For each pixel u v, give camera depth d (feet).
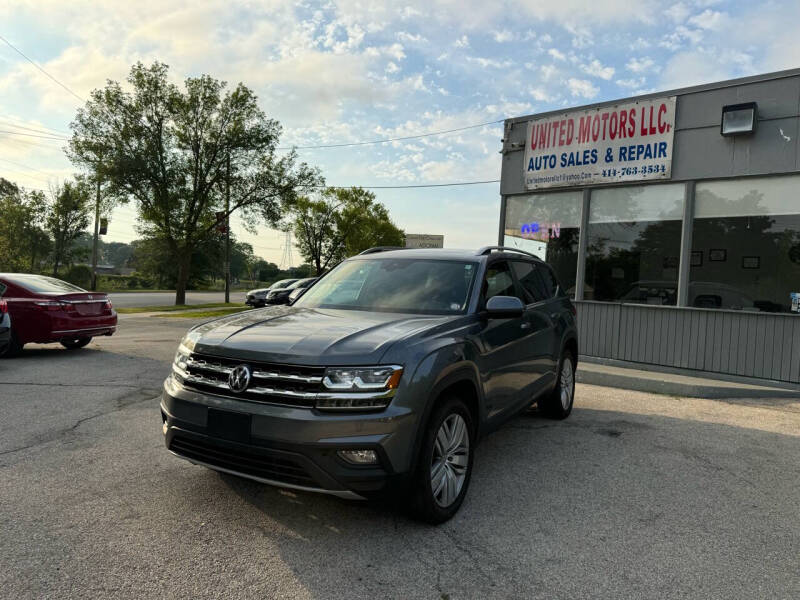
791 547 10.16
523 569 9.09
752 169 26.50
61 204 161.48
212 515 10.71
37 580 8.25
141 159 94.22
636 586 8.67
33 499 11.24
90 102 95.55
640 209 30.45
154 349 33.71
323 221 179.32
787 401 23.85
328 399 9.31
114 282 259.19
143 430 16.16
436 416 10.38
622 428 18.51
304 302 14.60
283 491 11.96
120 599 7.84
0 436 15.42
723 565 9.42
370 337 10.32
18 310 28.91
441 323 11.69
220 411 9.85
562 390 19.45
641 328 29.99
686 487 13.15
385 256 15.89
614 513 11.51
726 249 27.63
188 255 103.40
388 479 9.50
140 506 11.03
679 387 24.98
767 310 26.43
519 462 14.73
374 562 9.15
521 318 15.26
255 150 103.91
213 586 8.27
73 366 26.96
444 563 9.20
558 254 33.68
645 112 29.68
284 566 8.93
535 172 34.09
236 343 10.39
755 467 14.76
